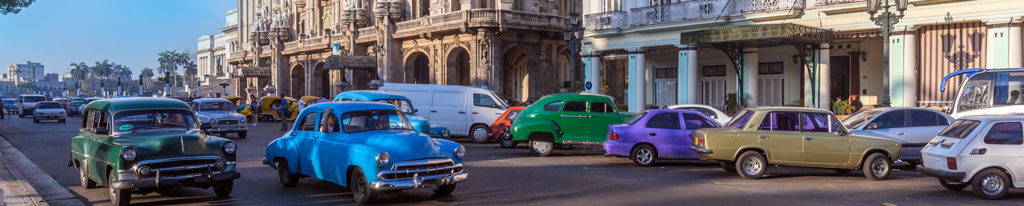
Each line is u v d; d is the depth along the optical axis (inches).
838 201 409.7
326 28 2202.3
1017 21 787.4
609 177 526.3
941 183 463.2
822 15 941.8
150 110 432.1
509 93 1950.1
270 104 1594.5
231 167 412.5
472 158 684.1
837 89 1081.4
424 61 2130.9
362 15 2037.4
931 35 876.0
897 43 882.1
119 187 373.7
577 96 730.8
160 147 386.0
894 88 885.8
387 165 376.8
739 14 1019.3
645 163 617.6
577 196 427.2
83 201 415.2
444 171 400.2
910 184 492.7
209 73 5098.4
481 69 1632.6
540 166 608.7
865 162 517.0
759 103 1147.9
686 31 1070.4
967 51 840.9
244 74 2667.3
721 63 1192.8
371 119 427.2
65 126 1370.6
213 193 442.6
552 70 1777.8
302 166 447.5
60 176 540.1
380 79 1828.2
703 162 665.0
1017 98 684.7
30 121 1631.4
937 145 447.8
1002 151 417.7
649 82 1312.7
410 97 947.3
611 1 1229.7
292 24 2598.4
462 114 936.3
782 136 520.4
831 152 517.0
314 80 2377.0
